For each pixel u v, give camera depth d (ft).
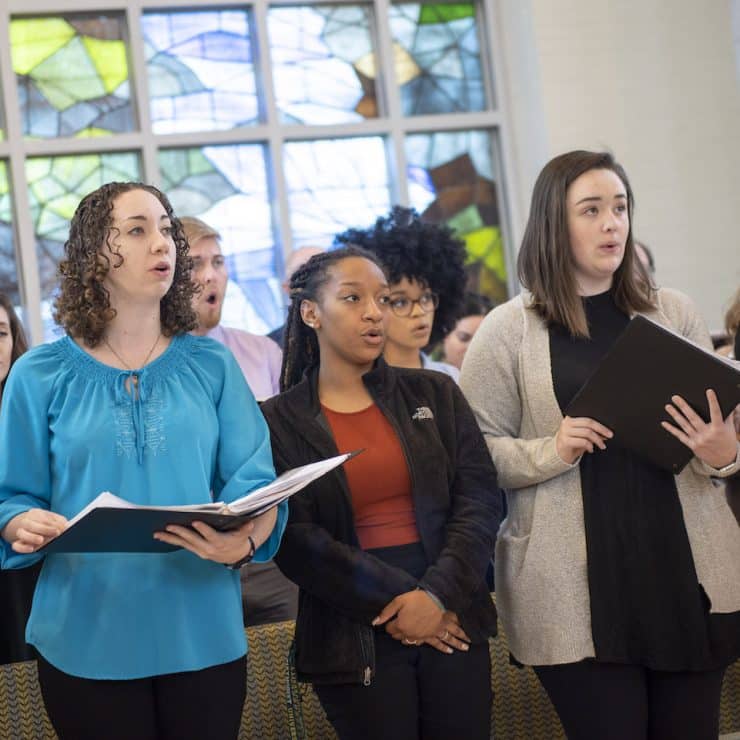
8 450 7.96
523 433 9.43
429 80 22.18
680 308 9.54
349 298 9.30
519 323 9.41
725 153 21.09
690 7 21.24
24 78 20.58
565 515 8.98
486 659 8.83
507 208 22.06
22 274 20.12
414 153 21.93
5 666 9.77
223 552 7.59
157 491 7.91
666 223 20.83
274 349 14.74
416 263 13.02
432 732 8.63
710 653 8.68
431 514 8.84
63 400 8.05
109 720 7.75
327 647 8.63
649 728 8.91
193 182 20.98
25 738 9.70
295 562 8.63
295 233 21.15
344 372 9.35
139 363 8.29
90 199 8.27
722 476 8.76
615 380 8.42
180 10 21.29
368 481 8.89
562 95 20.85
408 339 12.65
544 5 20.98
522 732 11.03
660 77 21.07
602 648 8.68
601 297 9.38
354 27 22.04
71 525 7.02
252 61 21.54
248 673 10.41
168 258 8.20
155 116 20.95
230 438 8.38
